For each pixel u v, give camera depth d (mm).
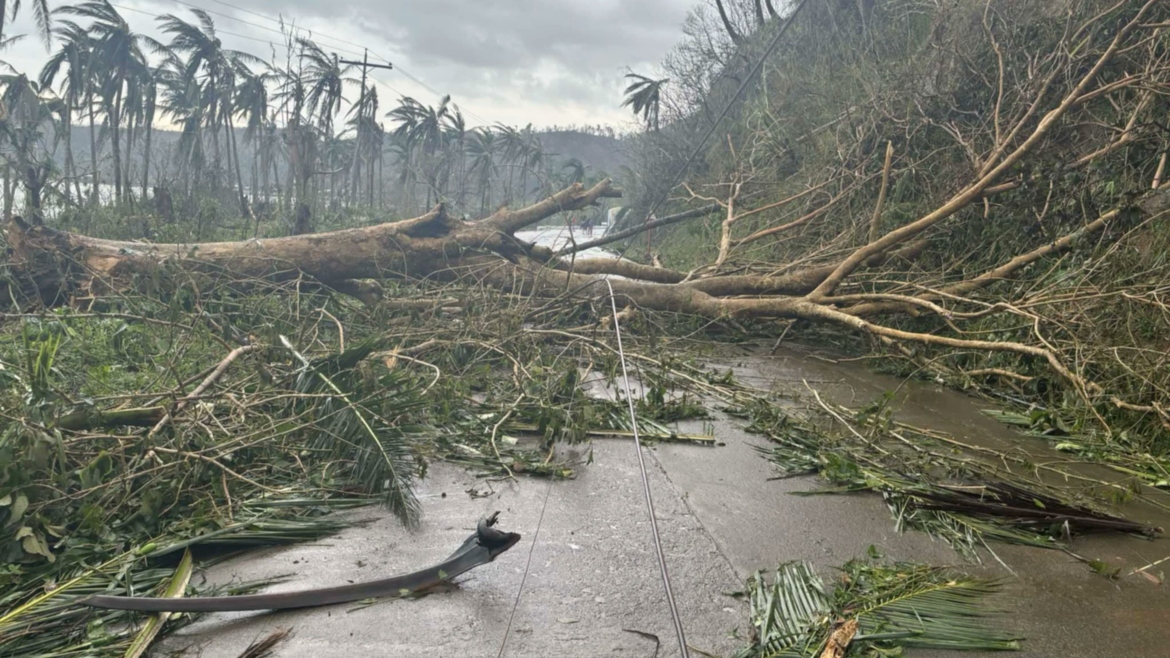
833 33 17812
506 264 8930
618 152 26938
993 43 9461
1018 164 8180
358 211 19422
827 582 3229
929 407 6379
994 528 3828
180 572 2982
